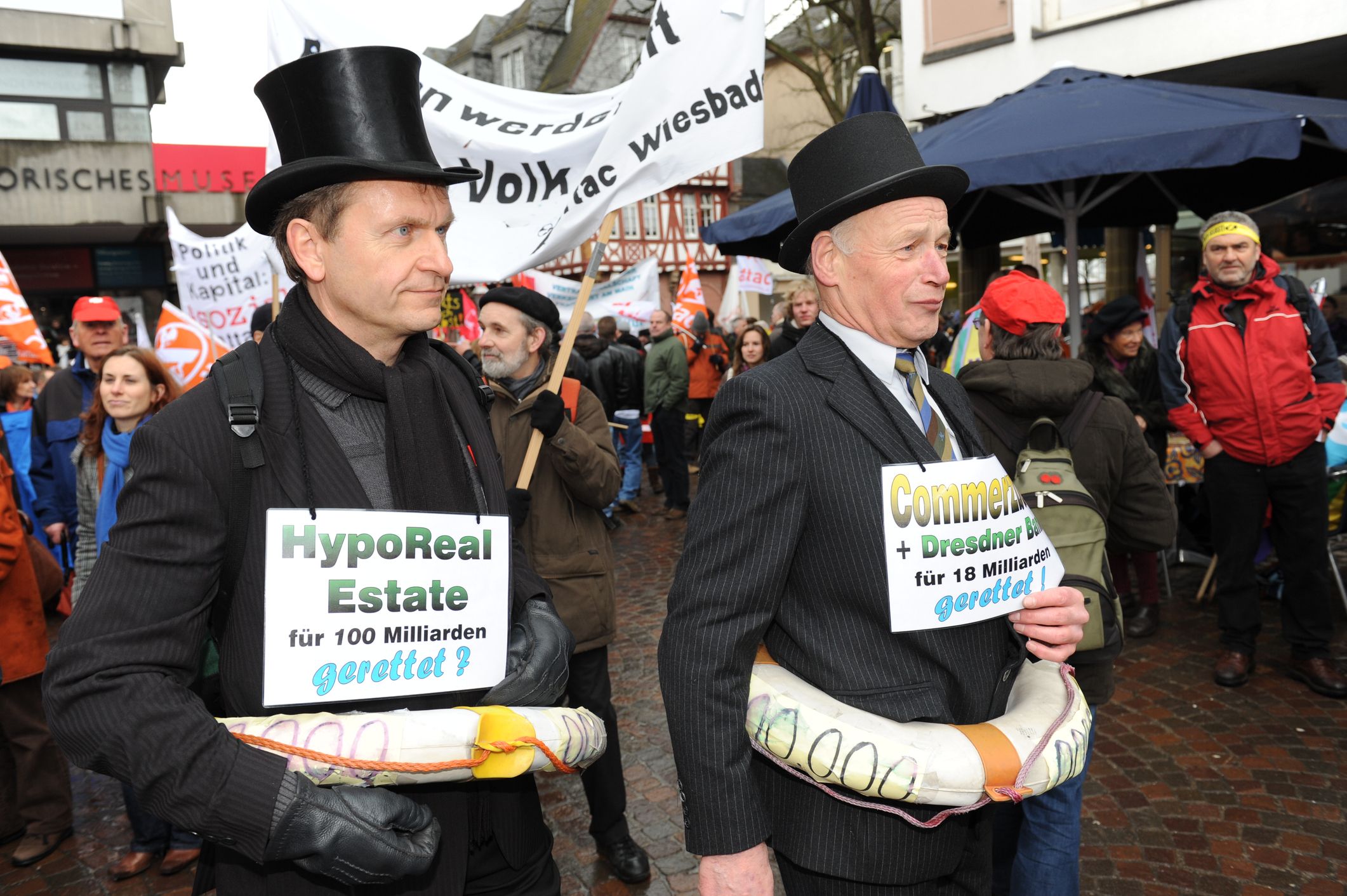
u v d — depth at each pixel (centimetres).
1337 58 885
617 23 3008
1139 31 922
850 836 142
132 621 111
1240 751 341
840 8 1423
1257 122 398
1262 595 507
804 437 139
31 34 1912
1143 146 414
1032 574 156
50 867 320
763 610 137
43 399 414
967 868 157
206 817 106
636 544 748
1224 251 377
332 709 125
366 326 132
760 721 140
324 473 126
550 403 273
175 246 628
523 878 150
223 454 119
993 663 155
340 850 110
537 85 3103
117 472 308
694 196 2988
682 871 291
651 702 425
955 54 1055
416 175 125
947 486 145
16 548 302
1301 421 372
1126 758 343
